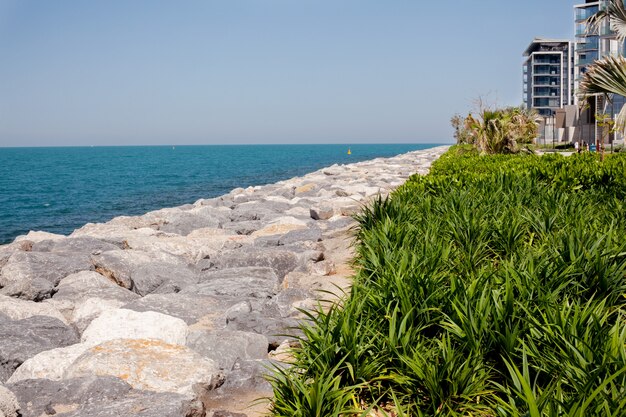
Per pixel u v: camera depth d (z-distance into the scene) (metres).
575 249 5.84
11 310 7.21
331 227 13.55
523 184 11.45
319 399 3.67
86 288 8.66
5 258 10.43
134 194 35.94
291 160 95.06
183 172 60.97
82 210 28.12
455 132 50.66
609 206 9.08
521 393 3.35
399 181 26.61
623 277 5.68
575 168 13.70
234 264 9.48
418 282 5.02
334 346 4.19
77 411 4.29
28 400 4.59
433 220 8.38
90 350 5.18
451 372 3.88
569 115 61.97
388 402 4.17
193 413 4.31
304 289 7.44
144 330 5.82
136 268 9.47
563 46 116.75
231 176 52.62
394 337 4.32
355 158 101.62
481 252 6.93
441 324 4.46
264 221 14.62
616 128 16.22
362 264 6.86
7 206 29.95
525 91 124.12
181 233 14.66
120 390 4.59
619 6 17.42
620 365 3.40
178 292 8.21
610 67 15.73
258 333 6.13
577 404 2.95
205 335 5.91
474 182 12.43
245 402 4.73
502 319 4.18
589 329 3.99
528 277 4.99
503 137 27.83
